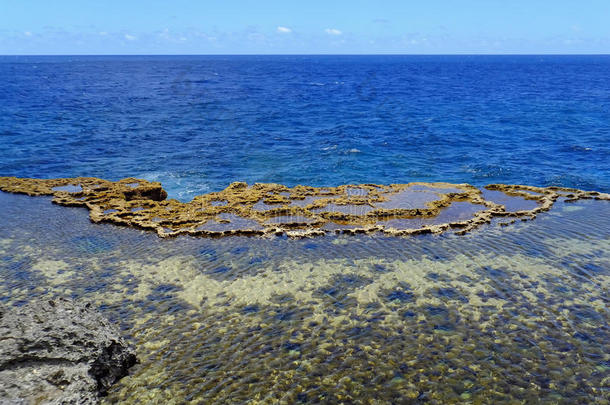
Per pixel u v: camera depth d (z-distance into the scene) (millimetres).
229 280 17766
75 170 37094
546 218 24484
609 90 98375
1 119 56906
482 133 51125
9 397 10336
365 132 52531
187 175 36188
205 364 12961
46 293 16750
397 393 11852
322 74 178125
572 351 13422
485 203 26766
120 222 23766
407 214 24953
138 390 11945
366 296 16516
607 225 23219
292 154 42656
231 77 151625
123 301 16234
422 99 85875
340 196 28781
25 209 26250
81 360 11656
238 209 25781
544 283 17328
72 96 85000
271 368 12797
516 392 11867
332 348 13633
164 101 79500
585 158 39969
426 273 18219
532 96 87812
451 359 13117
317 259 19609
